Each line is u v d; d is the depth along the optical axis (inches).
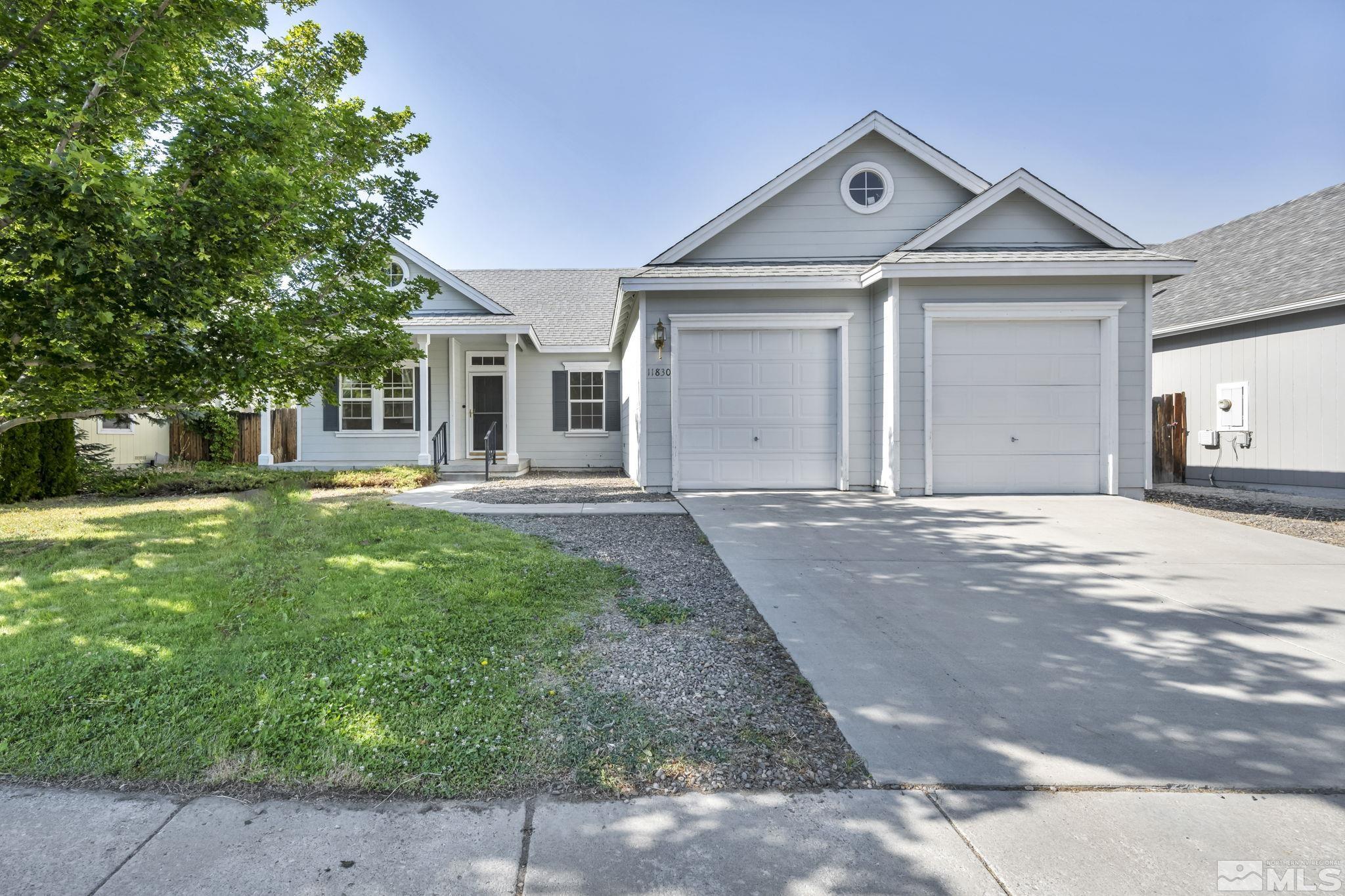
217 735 102.9
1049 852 78.2
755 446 398.9
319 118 270.2
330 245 294.0
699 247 435.5
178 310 186.4
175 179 204.5
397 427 569.0
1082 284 369.4
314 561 206.7
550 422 627.2
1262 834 82.0
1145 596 183.3
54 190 151.0
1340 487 393.4
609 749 100.5
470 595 171.8
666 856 77.3
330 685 120.0
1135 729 108.6
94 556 216.4
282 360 240.5
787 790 91.0
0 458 352.2
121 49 201.6
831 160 435.8
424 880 73.3
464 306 576.7
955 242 402.3
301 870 74.9
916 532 267.9
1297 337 419.2
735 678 127.5
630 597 179.0
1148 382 370.3
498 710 111.7
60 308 168.9
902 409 367.9
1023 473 371.2
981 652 142.6
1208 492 426.3
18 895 70.4
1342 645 146.6
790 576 202.2
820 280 382.3
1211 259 561.0
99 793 90.2
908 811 86.3
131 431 566.6
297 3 324.2
